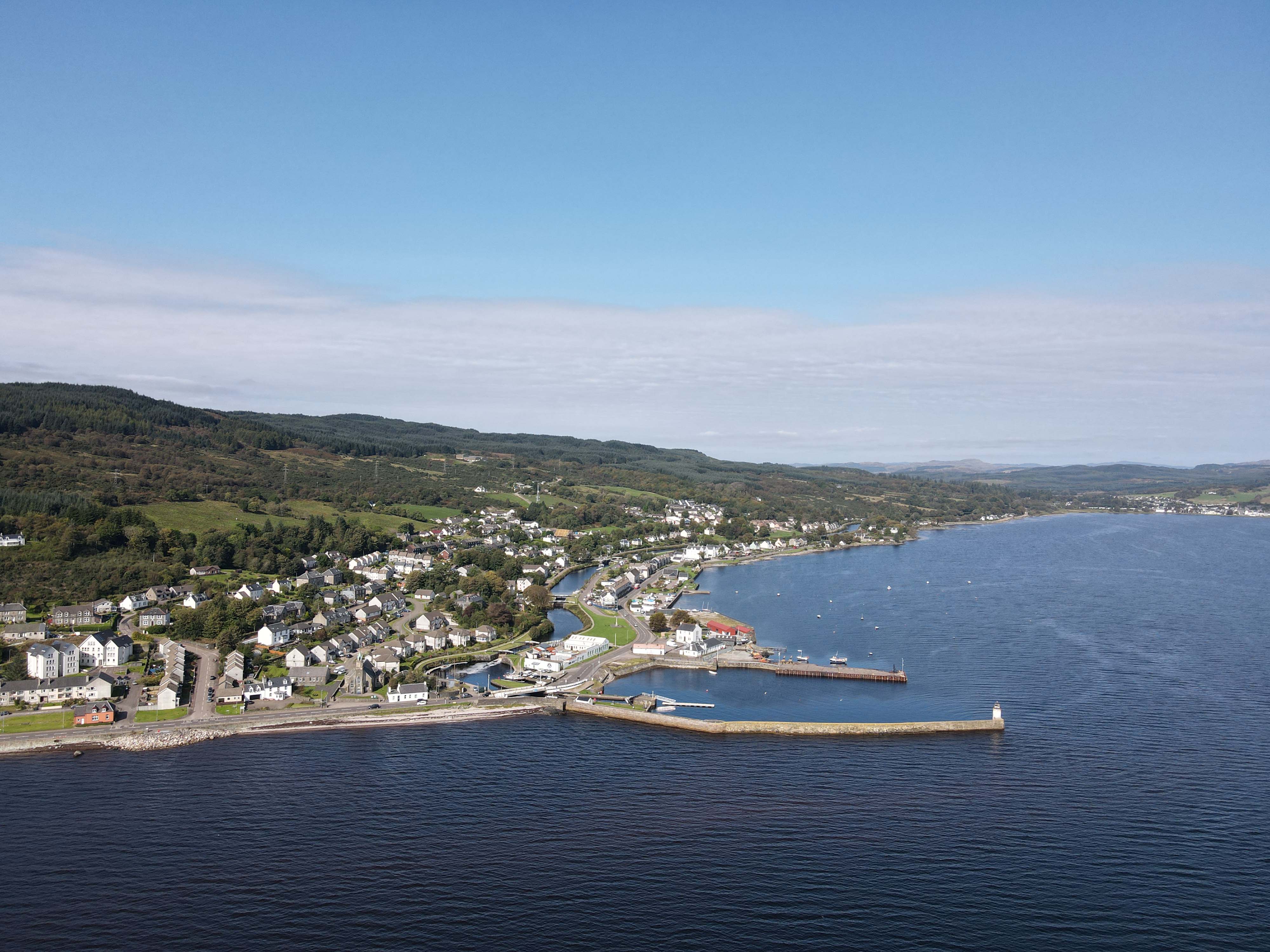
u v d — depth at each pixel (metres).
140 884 135.75
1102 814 161.38
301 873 139.12
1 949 118.94
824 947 120.88
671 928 125.00
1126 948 121.50
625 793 170.75
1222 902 132.50
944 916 128.25
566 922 126.12
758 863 142.88
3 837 150.25
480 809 162.88
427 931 123.69
